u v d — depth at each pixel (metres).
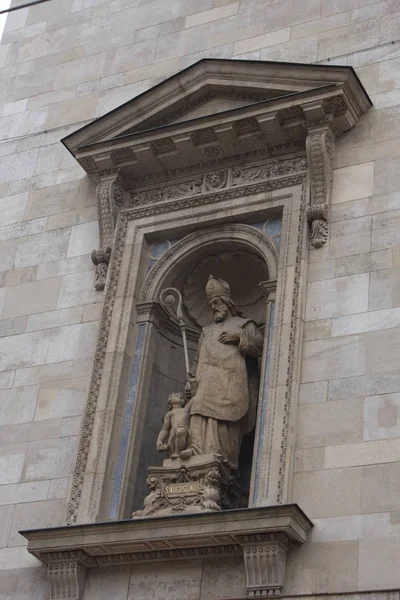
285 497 20.94
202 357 23.92
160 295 25.38
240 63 25.78
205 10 28.98
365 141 24.50
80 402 24.56
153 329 24.98
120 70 29.45
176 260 25.53
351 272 23.03
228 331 24.05
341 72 24.39
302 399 22.02
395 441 20.83
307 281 23.34
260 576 20.25
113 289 25.39
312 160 24.16
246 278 25.86
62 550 21.88
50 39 31.14
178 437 22.81
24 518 23.55
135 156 26.25
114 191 26.41
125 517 22.81
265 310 25.45
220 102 26.41
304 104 24.44
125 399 24.11
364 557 19.94
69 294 26.25
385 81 25.14
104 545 21.52
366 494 20.52
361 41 26.14
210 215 25.34
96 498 22.77
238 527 20.36
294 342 22.55
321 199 23.95
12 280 27.17
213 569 21.03
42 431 24.53
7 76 31.14
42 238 27.53
